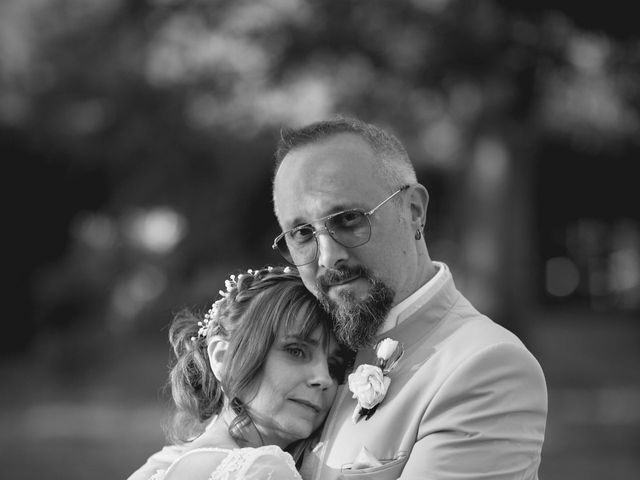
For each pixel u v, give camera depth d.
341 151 2.73
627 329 24.97
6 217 20.31
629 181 22.91
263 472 2.45
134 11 14.40
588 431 12.32
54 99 16.02
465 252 16.08
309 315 2.78
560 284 35.81
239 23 13.73
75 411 14.83
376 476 2.58
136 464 10.59
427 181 22.91
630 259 33.50
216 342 2.87
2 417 14.37
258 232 21.55
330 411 2.90
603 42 11.64
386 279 2.73
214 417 2.96
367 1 12.66
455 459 2.52
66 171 19.45
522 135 14.68
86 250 20.17
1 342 20.72
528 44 11.98
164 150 16.27
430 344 2.77
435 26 12.19
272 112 15.29
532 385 2.64
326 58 13.48
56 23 15.77
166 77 15.33
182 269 20.09
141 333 20.61
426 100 13.81
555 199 25.28
